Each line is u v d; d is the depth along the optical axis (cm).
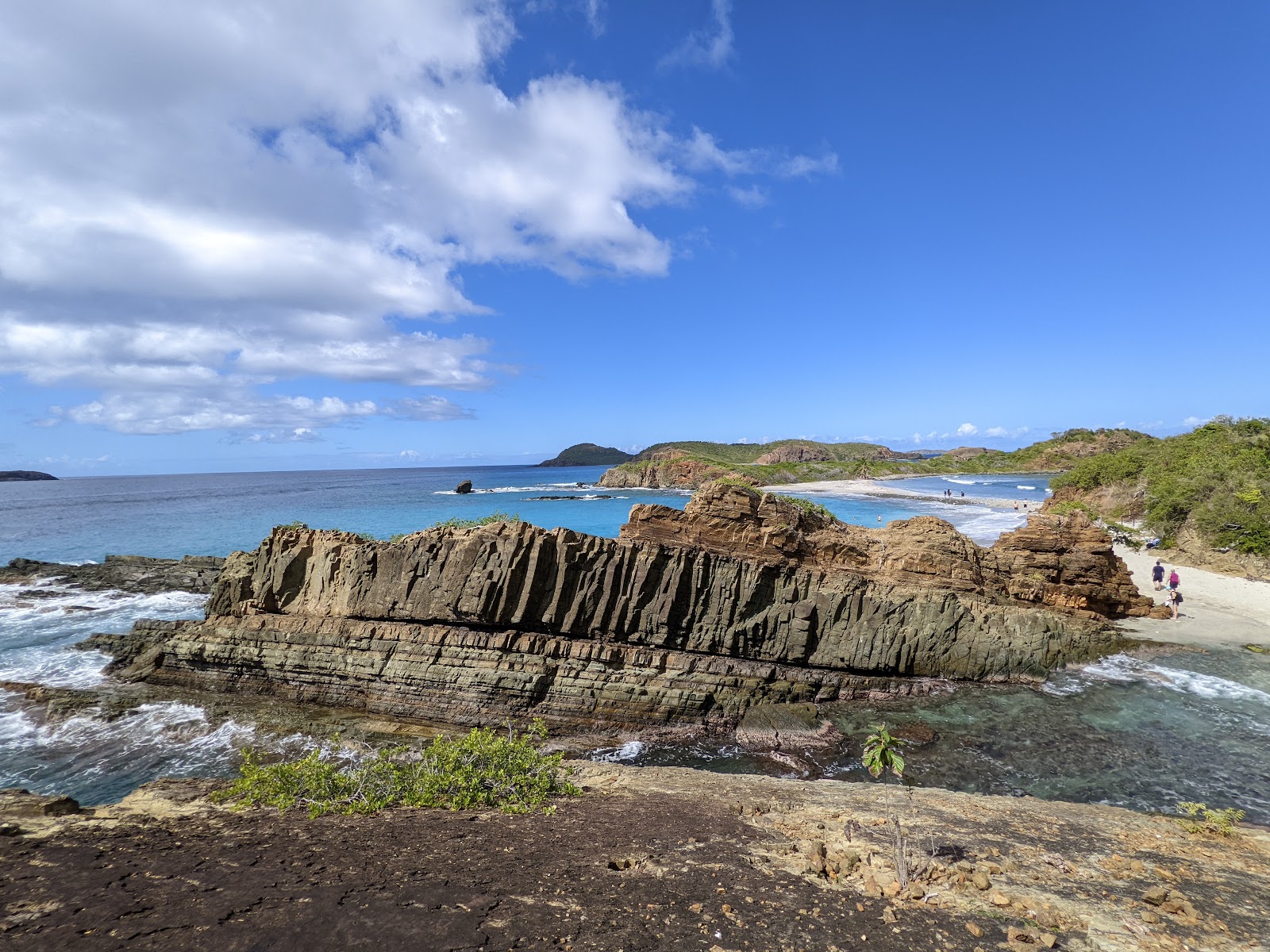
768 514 2444
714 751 1842
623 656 2123
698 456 15725
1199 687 2102
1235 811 1276
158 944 528
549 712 2020
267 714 2059
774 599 2294
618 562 2219
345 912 613
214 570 3788
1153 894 785
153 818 918
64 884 629
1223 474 4194
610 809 1111
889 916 701
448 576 2245
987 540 4825
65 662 2448
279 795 1039
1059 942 666
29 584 3656
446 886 697
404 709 2081
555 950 582
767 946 619
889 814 1141
